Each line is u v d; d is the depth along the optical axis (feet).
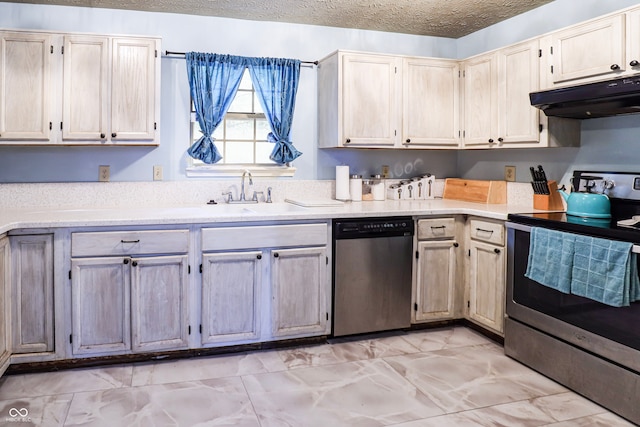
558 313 8.21
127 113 9.91
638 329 6.86
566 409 7.38
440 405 7.48
